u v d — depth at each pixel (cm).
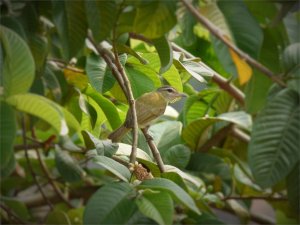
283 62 143
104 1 123
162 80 145
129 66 132
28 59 92
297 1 143
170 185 93
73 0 126
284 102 140
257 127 139
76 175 159
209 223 152
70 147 160
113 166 96
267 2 150
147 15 125
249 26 141
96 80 127
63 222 164
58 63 150
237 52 139
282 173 138
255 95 152
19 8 137
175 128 154
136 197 92
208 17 140
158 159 112
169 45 123
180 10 140
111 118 137
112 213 91
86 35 126
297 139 138
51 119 88
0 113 87
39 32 138
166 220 90
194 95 166
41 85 138
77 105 143
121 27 133
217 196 165
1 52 102
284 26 154
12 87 91
